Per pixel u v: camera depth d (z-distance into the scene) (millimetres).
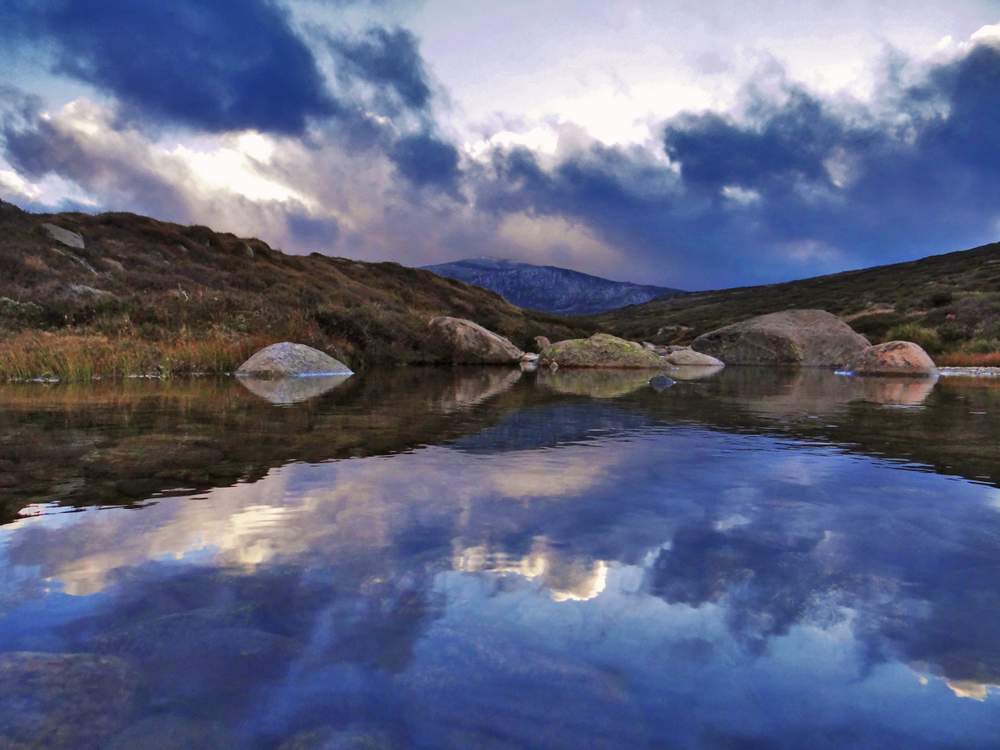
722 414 5578
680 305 83938
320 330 16781
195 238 31031
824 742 915
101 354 10531
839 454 3402
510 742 901
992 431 4430
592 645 1200
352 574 1562
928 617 1345
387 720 952
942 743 916
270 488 2508
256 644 1187
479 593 1450
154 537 1853
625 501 2332
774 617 1331
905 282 50844
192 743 882
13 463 3006
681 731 938
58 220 24625
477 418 5121
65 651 1147
